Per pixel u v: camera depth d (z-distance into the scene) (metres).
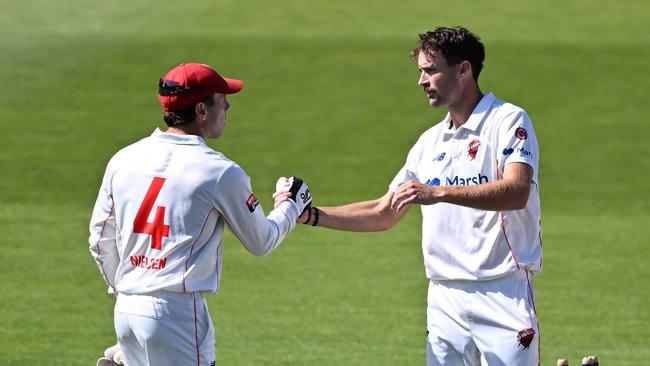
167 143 17.70
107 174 18.08
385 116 70.12
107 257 18.36
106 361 19.27
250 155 62.12
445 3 97.00
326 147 63.91
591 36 87.69
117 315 17.67
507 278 18.64
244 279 40.28
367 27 90.00
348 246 45.75
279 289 38.91
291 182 19.52
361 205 20.59
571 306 36.75
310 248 45.28
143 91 74.38
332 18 92.62
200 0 97.81
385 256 44.09
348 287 39.28
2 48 82.44
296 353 31.06
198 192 17.25
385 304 37.03
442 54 18.59
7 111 69.69
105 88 74.69
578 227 49.19
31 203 52.56
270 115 70.00
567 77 77.56
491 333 18.61
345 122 68.81
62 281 39.25
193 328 17.34
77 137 65.19
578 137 66.00
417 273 41.44
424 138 19.84
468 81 18.81
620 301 37.41
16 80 75.75
